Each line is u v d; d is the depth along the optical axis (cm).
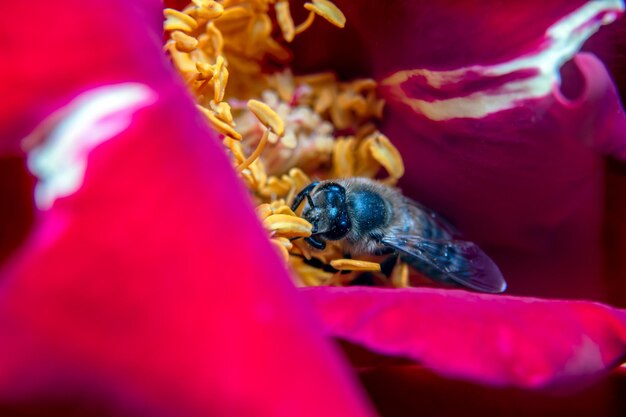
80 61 9
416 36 12
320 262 12
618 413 11
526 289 12
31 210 9
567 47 11
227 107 11
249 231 8
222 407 8
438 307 10
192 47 11
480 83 11
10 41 9
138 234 8
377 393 11
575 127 11
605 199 12
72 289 8
